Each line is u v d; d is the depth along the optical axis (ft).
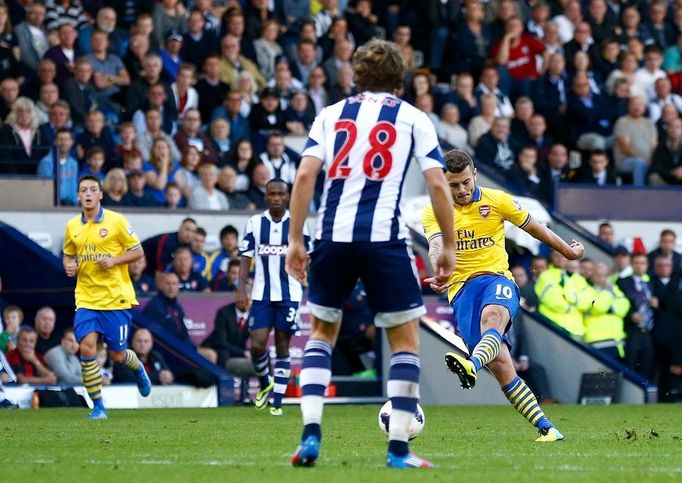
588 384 173.99
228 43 202.90
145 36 196.24
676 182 217.36
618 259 192.24
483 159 205.16
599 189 209.26
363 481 56.70
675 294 185.26
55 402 148.87
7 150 173.99
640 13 247.50
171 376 156.46
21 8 197.98
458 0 231.30
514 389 88.22
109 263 122.93
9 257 162.81
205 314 167.53
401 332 61.82
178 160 185.16
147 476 60.64
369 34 223.51
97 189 124.16
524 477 59.57
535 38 223.51
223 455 75.72
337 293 61.67
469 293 89.45
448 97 212.23
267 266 139.85
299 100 199.00
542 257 181.37
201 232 172.76
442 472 61.21
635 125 219.41
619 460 72.23
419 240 182.70
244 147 186.70
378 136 60.70
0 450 80.48
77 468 65.82
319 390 62.39
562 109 221.87
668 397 185.47
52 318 154.20
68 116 179.11
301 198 60.64
